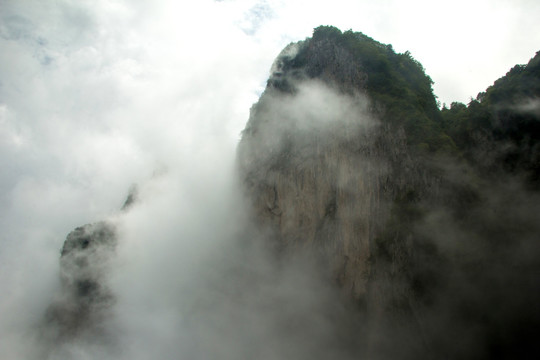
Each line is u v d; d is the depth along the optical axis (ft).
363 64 218.79
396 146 178.91
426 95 217.56
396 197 170.50
